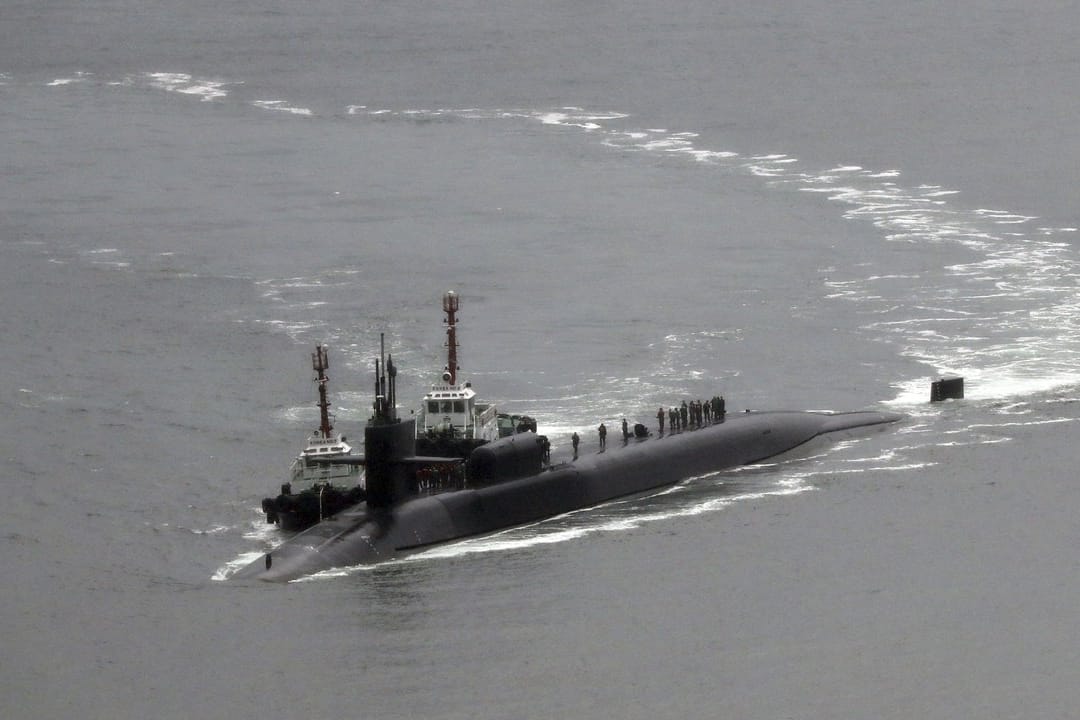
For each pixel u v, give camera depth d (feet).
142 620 570.05
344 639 551.18
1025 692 509.35
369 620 566.77
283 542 640.99
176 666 535.19
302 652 541.75
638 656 535.19
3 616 574.97
